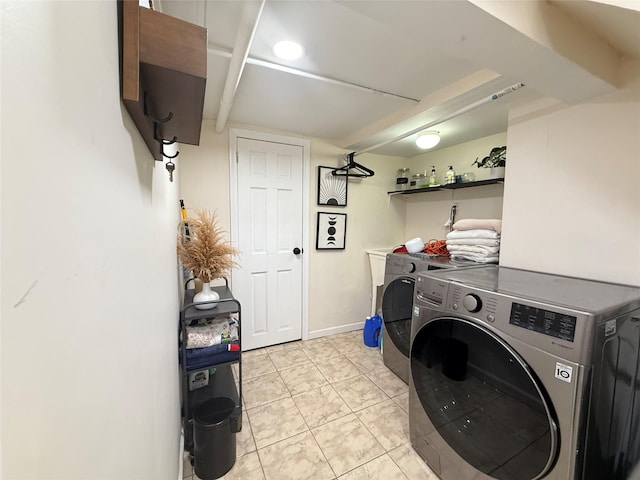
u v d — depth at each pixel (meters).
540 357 0.90
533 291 1.08
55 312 0.24
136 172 0.55
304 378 2.20
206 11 1.15
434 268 1.93
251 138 2.51
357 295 3.21
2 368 0.17
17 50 0.19
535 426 0.94
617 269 1.30
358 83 1.73
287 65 1.54
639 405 1.04
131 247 0.51
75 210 0.28
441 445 1.33
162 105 0.61
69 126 0.27
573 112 1.44
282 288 2.78
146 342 0.61
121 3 0.43
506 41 0.96
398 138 2.19
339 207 3.01
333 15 1.17
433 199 3.07
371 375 2.25
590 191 1.39
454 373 1.26
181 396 1.64
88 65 0.31
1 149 0.17
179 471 1.30
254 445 1.55
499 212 2.42
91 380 0.32
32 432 0.21
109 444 0.37
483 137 2.54
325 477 1.36
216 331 1.55
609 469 0.95
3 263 0.17
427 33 0.93
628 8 0.86
